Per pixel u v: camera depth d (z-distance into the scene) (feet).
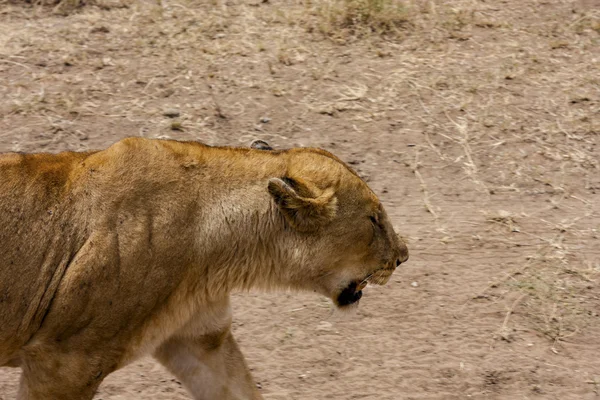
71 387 24.54
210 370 28.30
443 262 38.83
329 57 52.24
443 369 32.76
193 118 46.42
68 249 24.50
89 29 53.11
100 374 24.63
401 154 45.62
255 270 26.40
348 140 46.19
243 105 47.73
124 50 51.31
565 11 59.16
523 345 34.17
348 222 26.61
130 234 24.48
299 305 35.96
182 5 56.65
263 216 26.00
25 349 24.73
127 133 45.01
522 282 37.52
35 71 48.78
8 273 24.45
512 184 44.45
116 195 24.75
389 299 36.52
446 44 54.65
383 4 56.18
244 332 34.30
